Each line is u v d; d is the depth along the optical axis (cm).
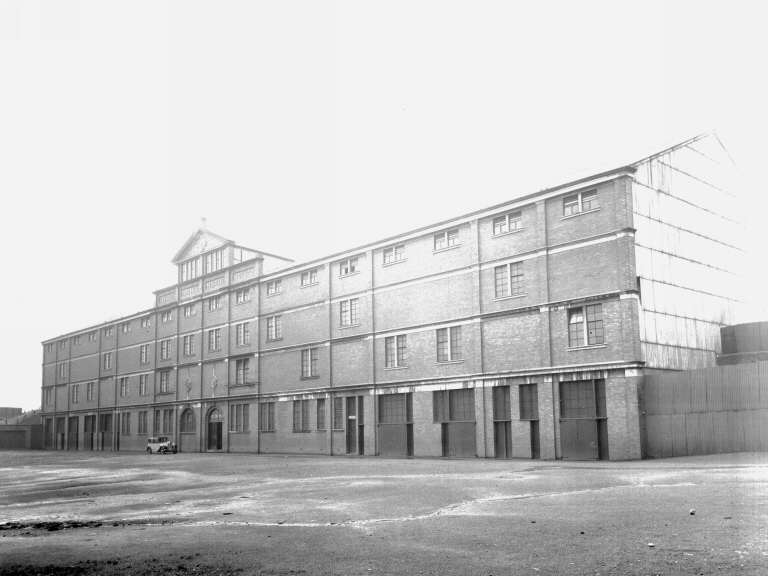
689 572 723
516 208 3559
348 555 895
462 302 3825
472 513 1245
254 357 5447
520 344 3481
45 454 6412
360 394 4428
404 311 4188
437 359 3944
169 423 6481
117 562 906
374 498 1584
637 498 1330
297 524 1206
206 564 873
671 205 3494
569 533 977
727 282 3816
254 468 3059
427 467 2756
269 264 5703
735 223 3959
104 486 2300
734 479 1620
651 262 3291
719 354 3641
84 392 8019
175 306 6500
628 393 2992
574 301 3241
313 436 4800
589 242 3222
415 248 4166
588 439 3106
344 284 4669
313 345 4881
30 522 1366
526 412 3434
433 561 835
